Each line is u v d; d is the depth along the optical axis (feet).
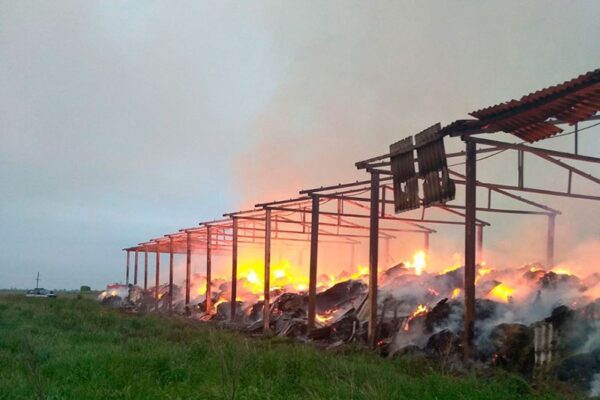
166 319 73.46
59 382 29.84
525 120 29.27
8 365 35.09
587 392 29.22
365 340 46.06
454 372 32.35
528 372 31.55
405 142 38.40
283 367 31.04
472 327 33.27
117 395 27.48
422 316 40.93
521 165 39.83
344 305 60.59
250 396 25.48
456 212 55.01
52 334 51.26
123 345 43.50
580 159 35.04
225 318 77.82
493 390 25.26
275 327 60.75
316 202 53.67
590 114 26.45
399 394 24.81
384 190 50.21
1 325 59.21
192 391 28.30
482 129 32.09
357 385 26.55
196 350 38.55
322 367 30.83
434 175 35.37
